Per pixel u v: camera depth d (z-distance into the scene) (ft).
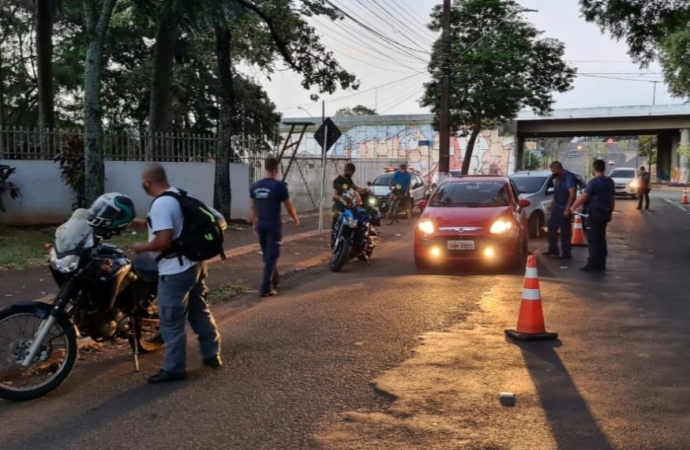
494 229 37.17
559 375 19.13
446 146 85.87
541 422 15.70
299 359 20.98
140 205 59.88
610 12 61.36
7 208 54.19
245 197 67.31
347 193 39.32
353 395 17.62
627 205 104.32
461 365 20.06
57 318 17.98
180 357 19.08
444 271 37.96
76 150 56.03
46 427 15.87
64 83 102.73
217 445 14.66
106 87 102.22
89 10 50.78
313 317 26.68
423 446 14.44
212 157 65.26
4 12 94.79
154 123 70.18
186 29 52.85
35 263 37.76
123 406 17.17
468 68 122.72
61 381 18.20
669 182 211.20
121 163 58.95
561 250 45.57
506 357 20.85
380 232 61.41
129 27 90.94
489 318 25.96
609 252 47.16
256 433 15.28
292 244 50.42
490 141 174.70
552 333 23.13
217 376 19.48
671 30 63.26
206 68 97.35
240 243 49.78
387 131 178.60
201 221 18.93
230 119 62.95
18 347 17.78
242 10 52.44
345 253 38.50
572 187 43.14
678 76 107.65
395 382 18.54
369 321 25.68
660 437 14.85
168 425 15.87
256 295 31.78
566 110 187.83
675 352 21.47
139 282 19.81
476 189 41.70
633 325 24.99
